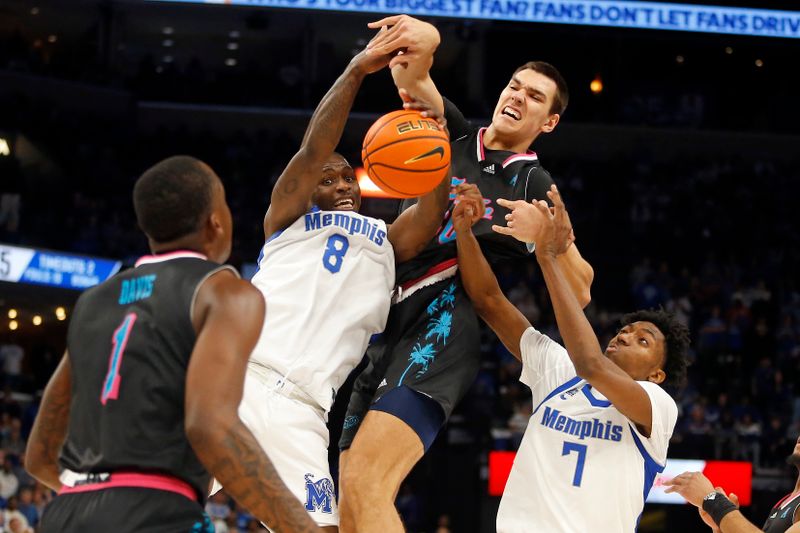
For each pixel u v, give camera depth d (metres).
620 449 3.91
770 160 22.44
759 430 14.84
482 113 21.91
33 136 19.92
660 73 23.12
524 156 4.20
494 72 22.86
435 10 18.70
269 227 3.92
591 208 20.67
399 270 4.07
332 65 23.11
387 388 3.89
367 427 3.79
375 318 3.82
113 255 18.23
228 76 22.59
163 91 21.86
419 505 13.41
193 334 2.54
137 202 2.69
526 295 17.58
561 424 3.97
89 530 2.44
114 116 21.30
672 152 22.33
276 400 3.56
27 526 12.04
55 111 20.47
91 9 21.41
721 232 20.56
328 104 3.63
